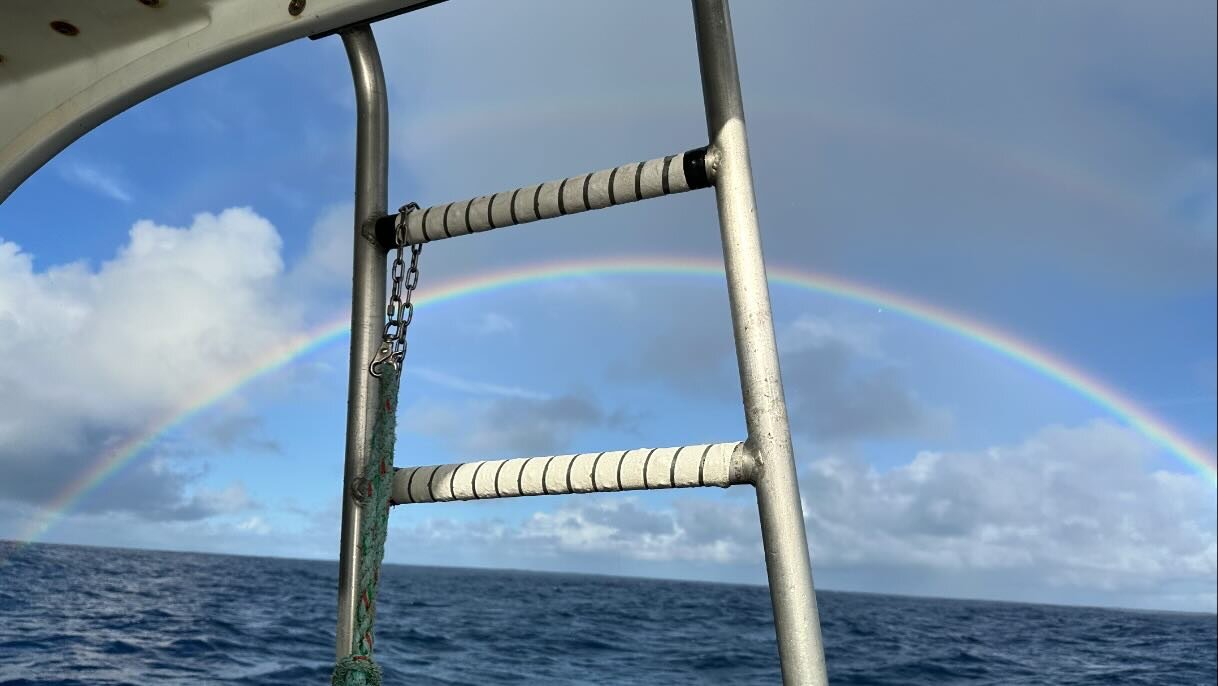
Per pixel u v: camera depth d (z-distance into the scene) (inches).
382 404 84.7
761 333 68.4
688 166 72.7
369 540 80.3
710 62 74.1
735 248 70.6
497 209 81.7
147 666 415.8
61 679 357.4
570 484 72.3
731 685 533.0
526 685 476.7
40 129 89.1
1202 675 772.6
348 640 80.6
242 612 815.1
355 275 90.1
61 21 82.5
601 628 999.6
